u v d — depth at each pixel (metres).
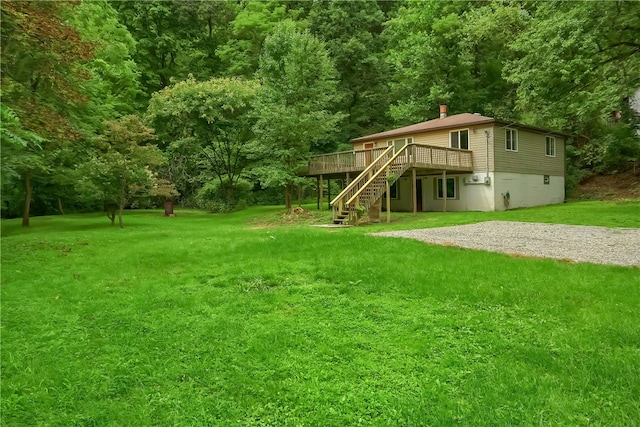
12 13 9.40
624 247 8.60
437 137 22.36
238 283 6.35
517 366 3.52
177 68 36.78
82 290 6.26
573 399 3.01
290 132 21.67
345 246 8.67
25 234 14.01
